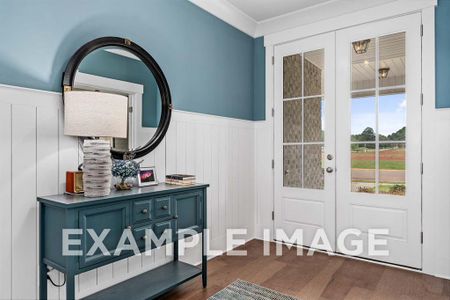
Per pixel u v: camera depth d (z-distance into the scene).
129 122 2.25
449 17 2.56
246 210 3.55
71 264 1.56
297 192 3.40
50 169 1.83
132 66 2.27
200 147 2.92
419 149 2.69
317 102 3.27
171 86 2.62
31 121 1.76
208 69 3.02
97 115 1.68
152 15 2.46
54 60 1.85
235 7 3.15
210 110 3.05
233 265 2.84
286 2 3.04
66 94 1.71
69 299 1.56
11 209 1.69
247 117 3.60
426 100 2.65
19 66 1.71
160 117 2.48
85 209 1.61
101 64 2.07
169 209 2.09
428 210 2.64
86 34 2.01
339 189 3.13
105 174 1.75
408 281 2.49
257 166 3.67
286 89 3.48
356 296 2.24
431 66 2.63
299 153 3.40
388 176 2.86
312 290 2.33
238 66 3.44
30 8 1.75
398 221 2.80
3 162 1.66
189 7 2.81
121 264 2.23
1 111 1.65
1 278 1.65
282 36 3.47
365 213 2.98
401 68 2.79
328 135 3.19
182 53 2.73
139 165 2.12
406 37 2.76
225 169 3.23
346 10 3.04
